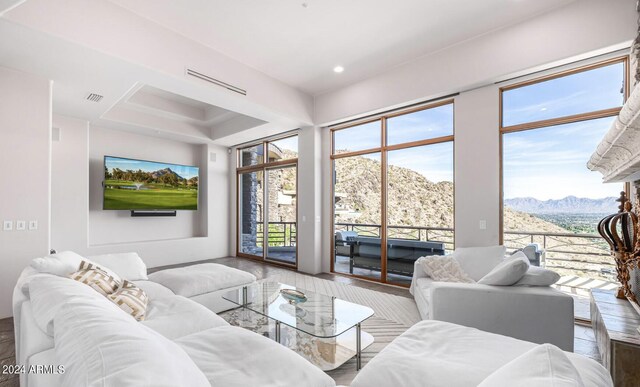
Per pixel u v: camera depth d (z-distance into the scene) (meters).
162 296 2.53
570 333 2.11
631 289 2.30
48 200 3.28
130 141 5.91
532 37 3.24
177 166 6.25
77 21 2.73
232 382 1.18
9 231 3.03
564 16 3.05
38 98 3.27
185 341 1.53
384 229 4.70
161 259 5.91
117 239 5.70
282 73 4.58
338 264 5.31
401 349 1.49
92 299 1.29
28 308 1.65
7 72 3.08
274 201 6.34
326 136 5.47
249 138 6.47
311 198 5.39
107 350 0.77
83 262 2.37
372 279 4.80
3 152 3.02
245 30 3.51
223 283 3.21
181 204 6.28
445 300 2.42
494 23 3.38
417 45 3.84
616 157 2.03
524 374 0.72
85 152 4.89
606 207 3.03
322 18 3.31
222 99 4.21
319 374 1.28
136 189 5.65
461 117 3.88
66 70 3.21
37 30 2.51
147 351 0.78
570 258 3.23
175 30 3.48
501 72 3.43
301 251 5.51
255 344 1.47
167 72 3.39
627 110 1.44
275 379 1.22
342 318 2.27
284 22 3.37
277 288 3.14
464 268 3.30
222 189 7.13
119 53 2.99
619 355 1.72
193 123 6.32
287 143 6.14
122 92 3.81
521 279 2.38
